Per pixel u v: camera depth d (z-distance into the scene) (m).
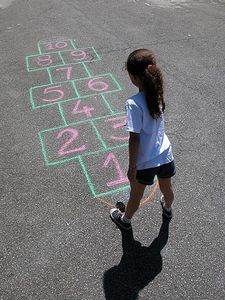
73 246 3.60
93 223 3.82
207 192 4.16
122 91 6.06
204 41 7.84
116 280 3.29
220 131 5.10
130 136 2.95
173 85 6.20
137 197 3.46
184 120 5.33
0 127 5.28
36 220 3.87
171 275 3.32
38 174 4.45
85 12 9.70
